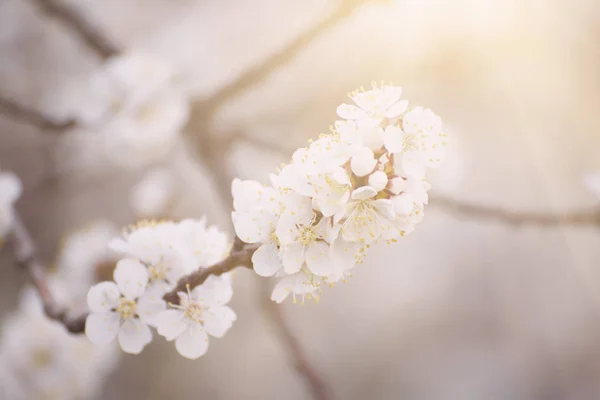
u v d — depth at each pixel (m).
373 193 0.41
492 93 1.01
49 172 1.13
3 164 1.16
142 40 1.14
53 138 1.11
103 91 0.68
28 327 0.78
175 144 0.95
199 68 0.97
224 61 0.97
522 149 1.06
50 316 0.52
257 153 0.97
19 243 0.57
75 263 0.83
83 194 1.24
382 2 0.61
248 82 0.66
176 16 1.16
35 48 1.22
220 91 0.67
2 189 0.58
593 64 0.90
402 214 0.42
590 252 1.30
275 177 0.43
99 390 1.19
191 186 1.07
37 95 1.19
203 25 1.04
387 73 0.84
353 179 0.42
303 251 0.42
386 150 0.42
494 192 1.06
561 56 0.90
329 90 0.86
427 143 0.42
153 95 0.67
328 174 0.42
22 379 0.77
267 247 0.43
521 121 1.04
